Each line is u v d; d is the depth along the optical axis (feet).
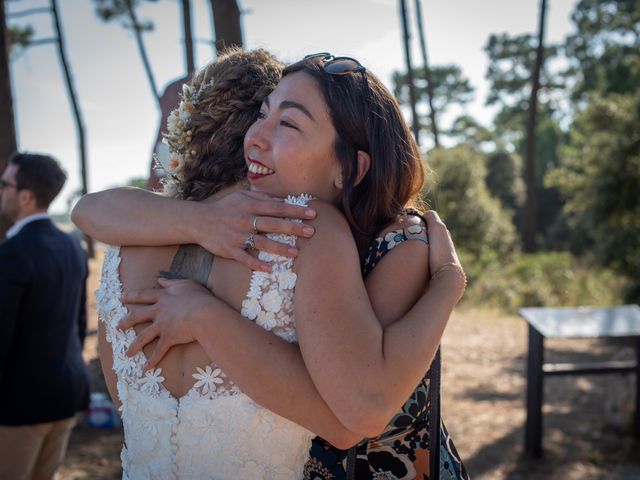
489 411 21.11
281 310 3.93
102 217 4.53
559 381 24.89
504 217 67.62
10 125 21.43
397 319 4.11
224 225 4.07
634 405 18.10
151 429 4.12
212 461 3.98
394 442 4.39
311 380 3.83
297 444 4.12
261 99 4.64
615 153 42.86
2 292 9.44
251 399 3.96
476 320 39.34
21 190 10.28
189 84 5.16
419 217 4.54
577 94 104.99
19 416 9.79
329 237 3.93
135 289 4.32
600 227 44.06
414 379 3.80
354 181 4.28
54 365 10.12
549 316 17.46
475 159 65.82
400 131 4.50
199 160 4.73
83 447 16.28
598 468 16.33
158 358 4.05
